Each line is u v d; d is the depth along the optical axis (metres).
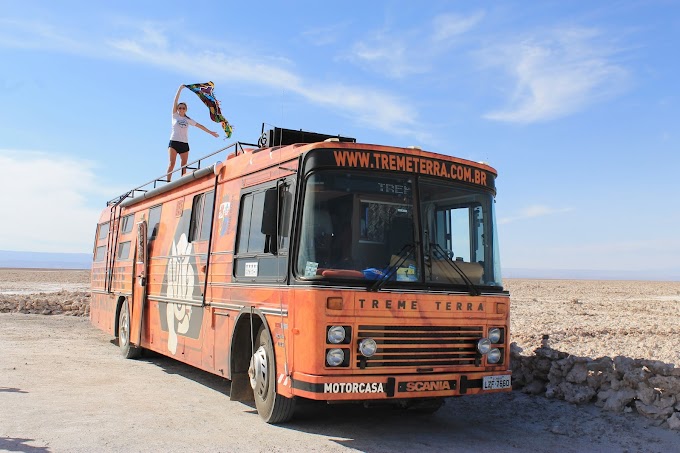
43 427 8.07
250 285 8.98
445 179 8.45
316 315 7.39
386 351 7.60
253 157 9.55
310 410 9.63
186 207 12.11
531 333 17.50
